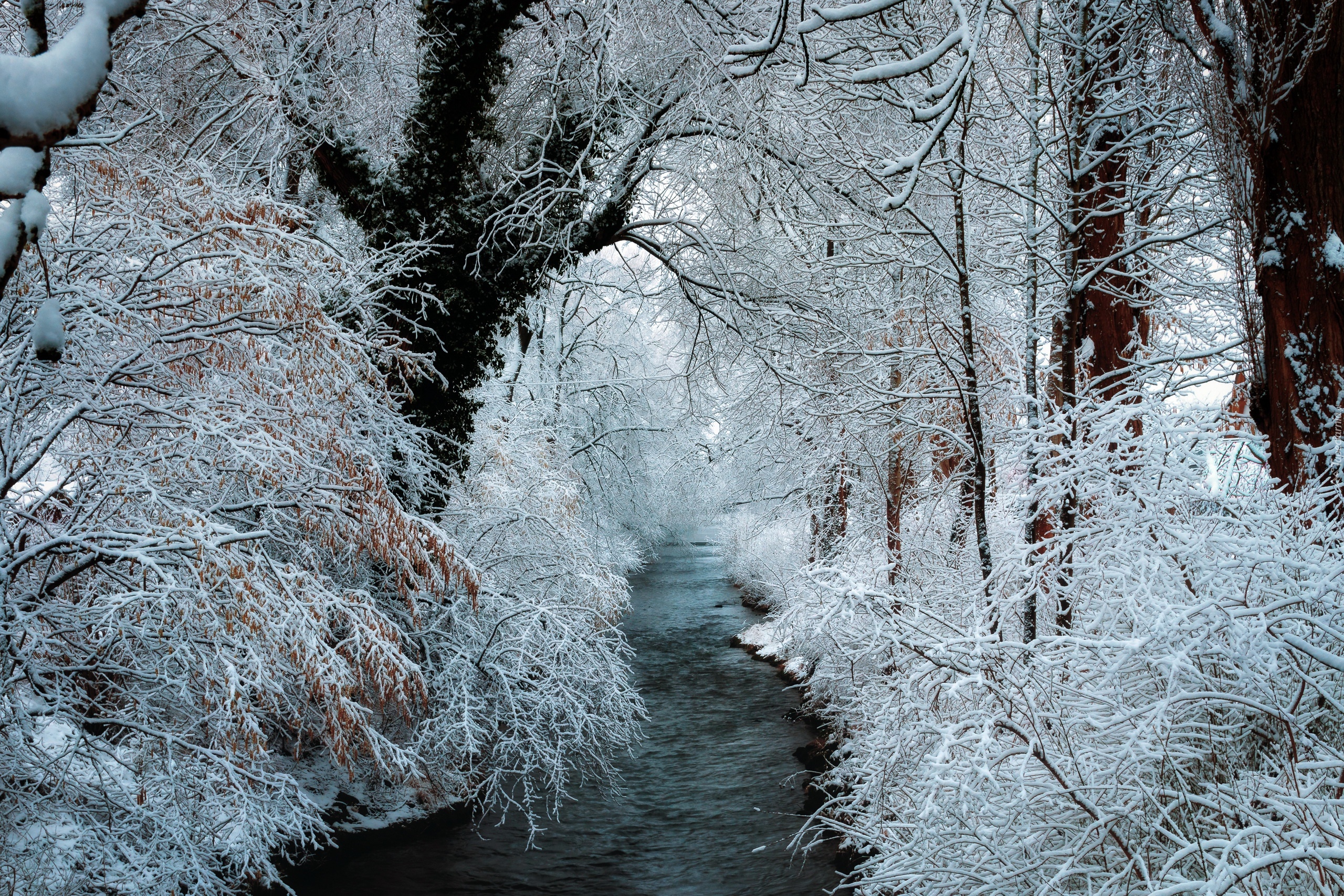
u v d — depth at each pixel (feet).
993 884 13.35
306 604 17.99
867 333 35.88
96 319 16.22
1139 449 15.72
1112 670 12.05
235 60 32.50
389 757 21.09
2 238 5.82
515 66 37.81
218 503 21.15
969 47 14.48
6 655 15.83
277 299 18.90
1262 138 16.48
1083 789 13.01
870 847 18.75
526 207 36.32
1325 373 15.67
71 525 17.22
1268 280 16.46
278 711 19.49
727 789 33.17
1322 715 13.11
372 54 32.89
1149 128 23.40
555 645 32.19
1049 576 17.84
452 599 30.68
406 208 31.71
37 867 16.57
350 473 20.65
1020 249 27.81
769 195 37.40
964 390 24.59
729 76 32.24
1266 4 16.25
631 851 28.04
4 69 5.07
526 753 30.48
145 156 20.25
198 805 18.45
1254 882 11.34
